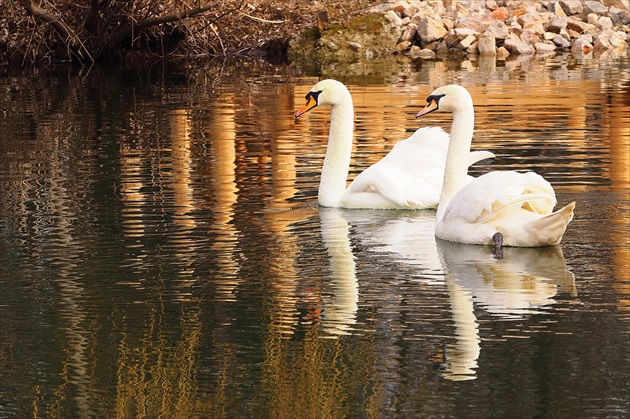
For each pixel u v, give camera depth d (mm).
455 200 13359
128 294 11547
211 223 14461
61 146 20125
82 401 9078
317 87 15797
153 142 20312
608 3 37969
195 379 9414
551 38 35469
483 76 28719
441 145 15672
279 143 20031
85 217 14789
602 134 19938
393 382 9242
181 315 10891
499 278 11828
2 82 30250
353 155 18859
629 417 8469
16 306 11227
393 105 23953
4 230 14141
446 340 10055
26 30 34281
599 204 14781
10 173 17766
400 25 35781
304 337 10250
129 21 34281
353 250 13133
